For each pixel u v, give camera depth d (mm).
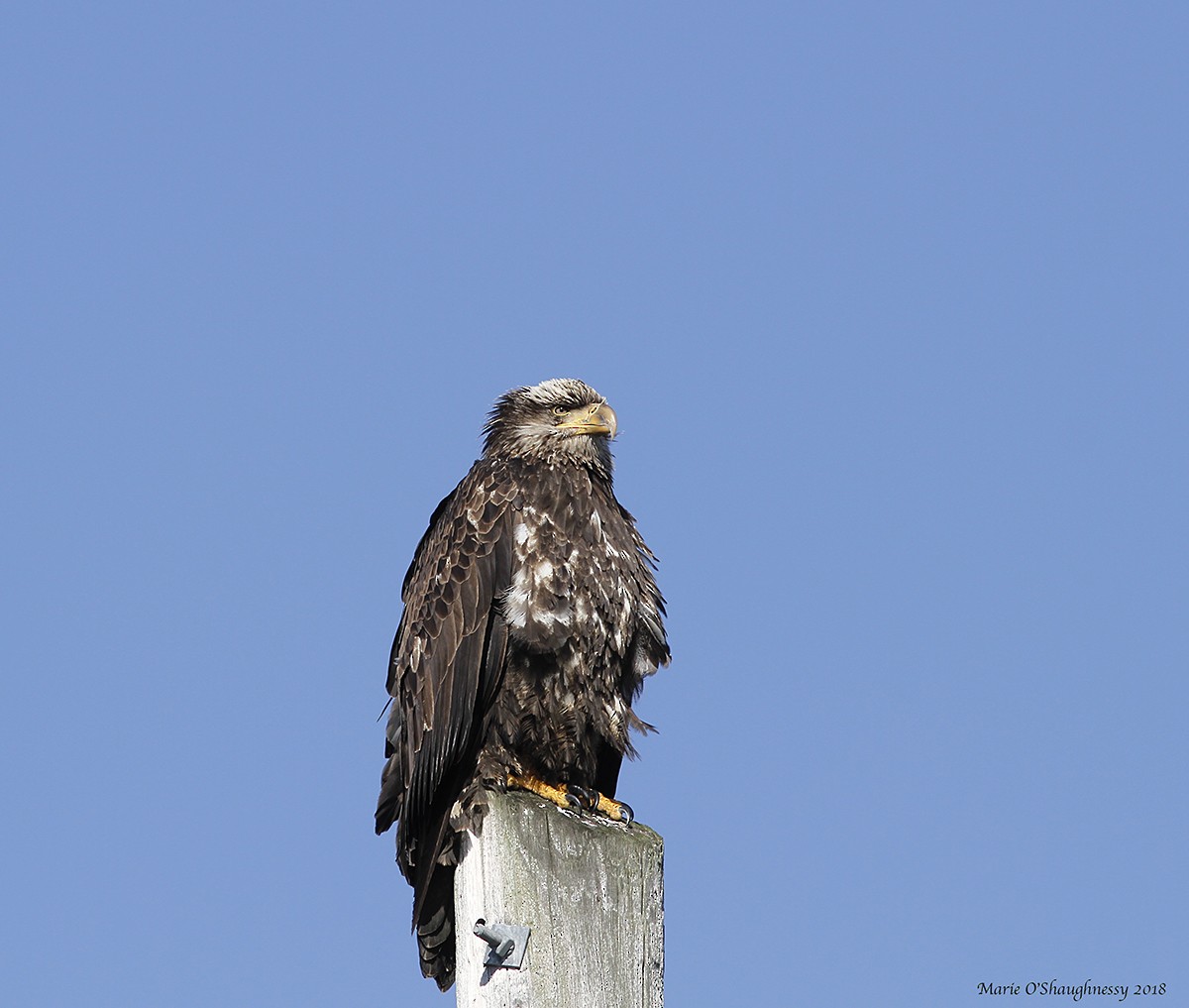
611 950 9719
